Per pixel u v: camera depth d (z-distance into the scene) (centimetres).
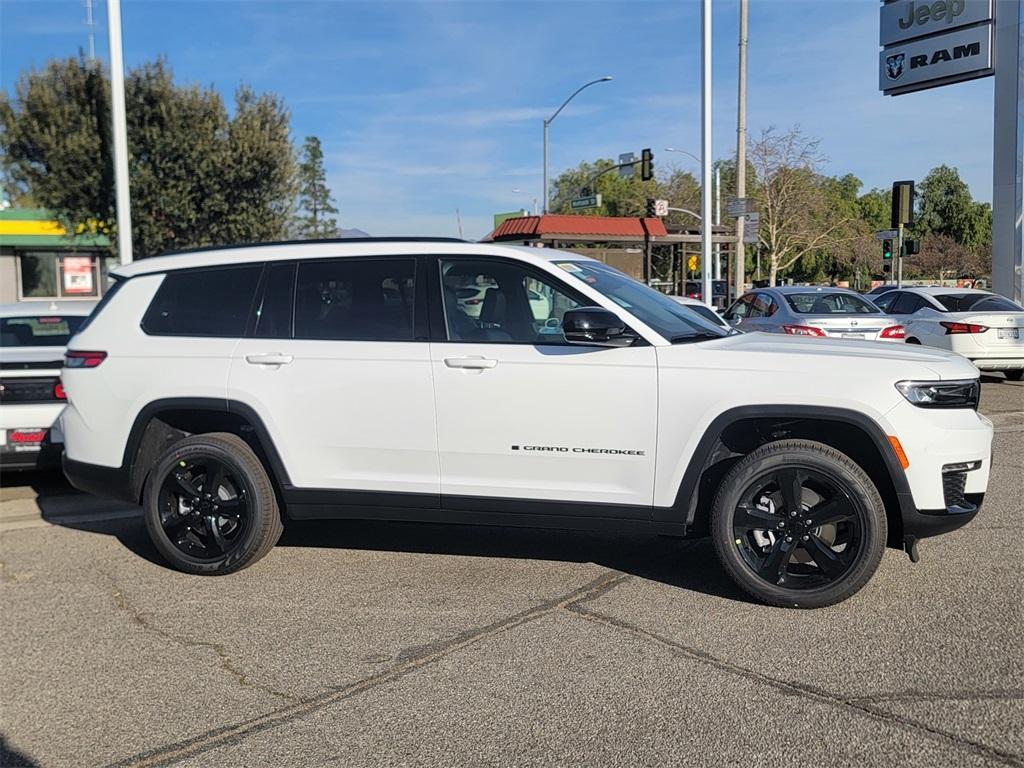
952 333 1405
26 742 360
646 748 342
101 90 1867
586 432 493
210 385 543
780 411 470
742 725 357
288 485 538
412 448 518
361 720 371
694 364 483
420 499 523
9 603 516
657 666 414
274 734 361
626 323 497
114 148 1284
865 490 462
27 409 718
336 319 538
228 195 1984
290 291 549
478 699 386
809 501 479
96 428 568
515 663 421
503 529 656
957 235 6938
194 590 534
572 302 513
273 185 2030
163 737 362
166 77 1919
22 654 444
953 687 386
